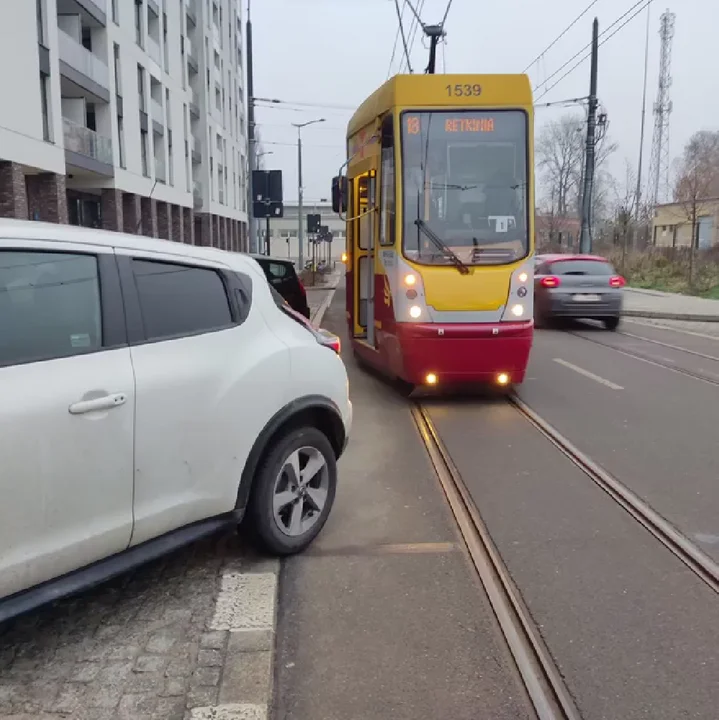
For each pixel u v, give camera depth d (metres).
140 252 3.63
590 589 4.06
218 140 56.31
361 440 7.07
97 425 3.22
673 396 8.91
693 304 21.69
